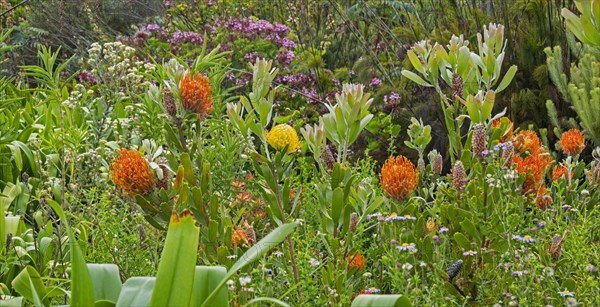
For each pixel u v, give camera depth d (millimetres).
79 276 1882
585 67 5355
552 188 3602
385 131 5512
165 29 8352
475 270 3016
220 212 3072
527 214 3027
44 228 3754
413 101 6527
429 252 2828
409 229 2928
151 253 3248
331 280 2730
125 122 4008
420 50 3393
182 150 3006
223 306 2098
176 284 1892
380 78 7172
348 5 9156
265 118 2955
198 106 2949
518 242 2895
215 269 2146
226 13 9086
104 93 4762
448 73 3350
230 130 3543
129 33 10875
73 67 9789
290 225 2152
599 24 2092
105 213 3271
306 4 8992
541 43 6117
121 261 3215
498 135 3246
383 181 2885
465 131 5938
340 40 8555
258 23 7484
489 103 3172
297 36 8375
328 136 2996
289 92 6871
